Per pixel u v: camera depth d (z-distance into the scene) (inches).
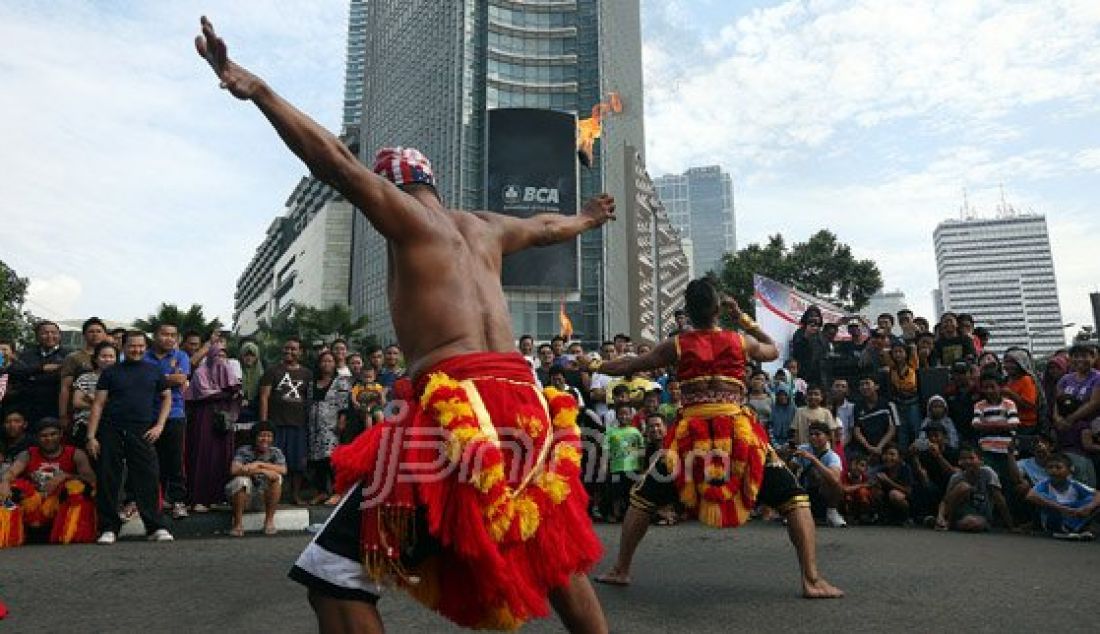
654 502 158.1
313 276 3225.9
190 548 212.7
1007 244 7721.5
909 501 301.9
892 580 163.8
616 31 2618.1
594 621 74.9
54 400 280.2
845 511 308.5
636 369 160.4
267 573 171.9
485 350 73.8
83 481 237.8
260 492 262.4
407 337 73.7
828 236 1401.3
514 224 88.7
